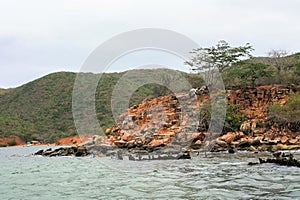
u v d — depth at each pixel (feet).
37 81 347.15
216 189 51.98
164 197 47.67
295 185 53.67
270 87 192.24
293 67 219.41
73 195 51.75
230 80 204.33
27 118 303.68
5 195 53.26
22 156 152.25
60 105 306.14
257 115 174.50
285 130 161.07
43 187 60.13
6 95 344.90
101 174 74.79
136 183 60.23
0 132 286.46
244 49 205.26
